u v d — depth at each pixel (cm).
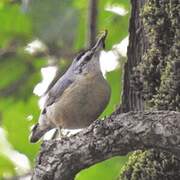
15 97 1454
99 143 874
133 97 1050
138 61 1046
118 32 1420
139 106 1041
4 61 1454
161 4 977
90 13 1305
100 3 1419
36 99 1443
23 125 1380
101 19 1420
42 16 1337
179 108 955
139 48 1045
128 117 874
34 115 1405
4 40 1441
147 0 1027
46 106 1210
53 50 1427
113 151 877
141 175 977
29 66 1464
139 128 861
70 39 1377
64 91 1167
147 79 995
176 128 848
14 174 1362
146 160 973
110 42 1419
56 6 1335
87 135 885
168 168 955
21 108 1411
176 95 957
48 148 904
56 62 1441
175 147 850
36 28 1360
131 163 994
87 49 1199
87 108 1155
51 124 1234
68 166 891
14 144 1362
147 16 991
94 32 1298
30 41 1432
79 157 886
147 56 995
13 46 1445
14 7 1428
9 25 1427
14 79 1468
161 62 982
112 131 872
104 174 1286
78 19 1352
